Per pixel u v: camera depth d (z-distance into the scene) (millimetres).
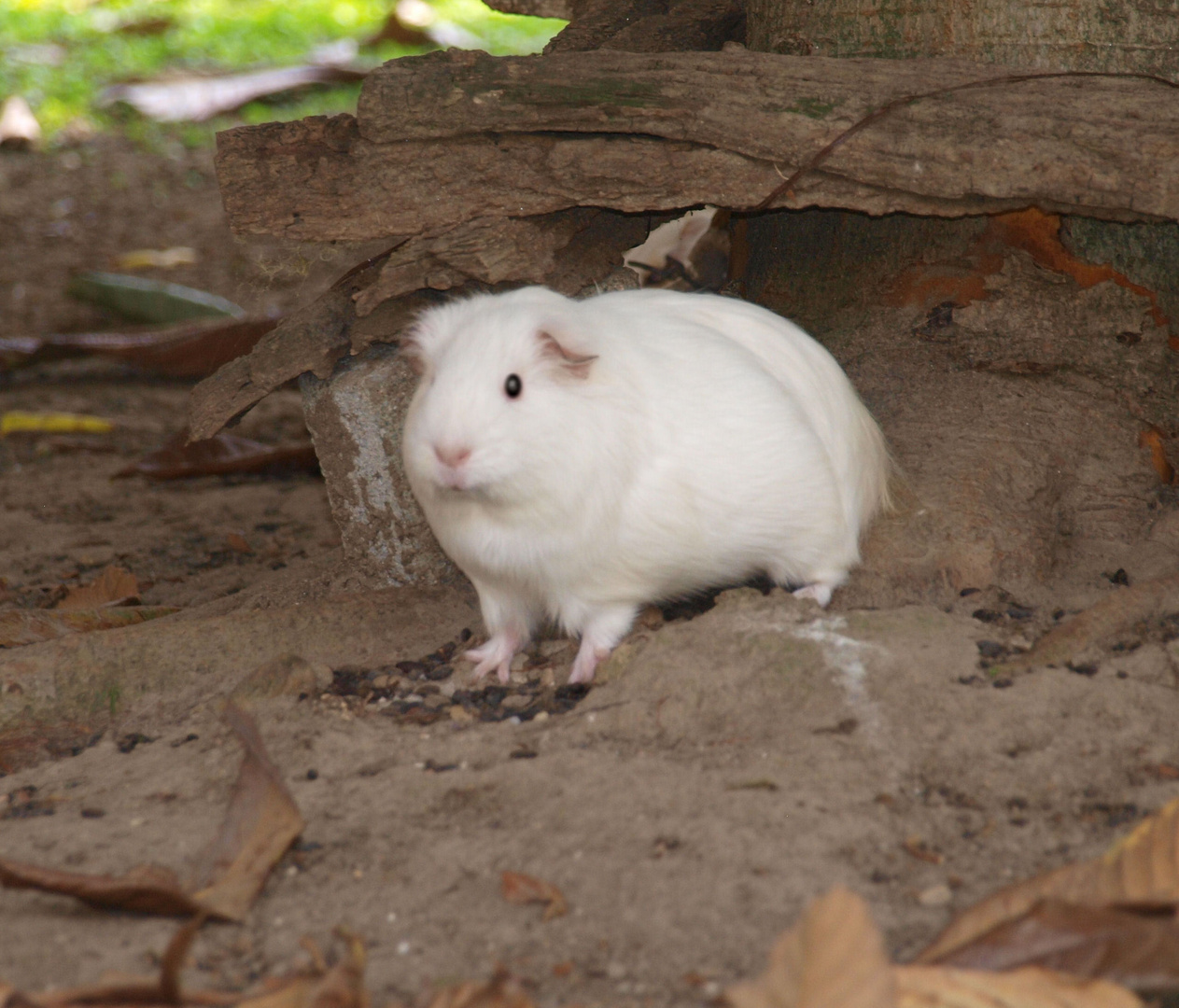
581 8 9281
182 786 4887
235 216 6453
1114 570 5988
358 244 6605
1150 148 5273
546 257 6531
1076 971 3295
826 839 4074
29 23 33406
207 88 29266
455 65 6211
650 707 4902
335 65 30062
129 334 16062
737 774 4465
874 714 4723
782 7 7230
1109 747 4520
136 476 11766
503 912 3875
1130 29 6441
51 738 5555
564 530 4980
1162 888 3541
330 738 5086
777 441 5250
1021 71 5980
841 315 7207
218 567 9180
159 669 5852
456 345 4910
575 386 4867
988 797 4305
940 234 6891
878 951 3117
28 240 21766
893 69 5980
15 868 3881
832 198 5992
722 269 9477
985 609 5574
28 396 14812
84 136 27359
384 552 6891
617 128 6145
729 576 5566
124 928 3912
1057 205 5652
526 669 5703
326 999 3260
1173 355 6602
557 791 4492
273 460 11789
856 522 5734
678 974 3541
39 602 8258
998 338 6770
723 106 5977
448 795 4562
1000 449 6332
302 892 4066
